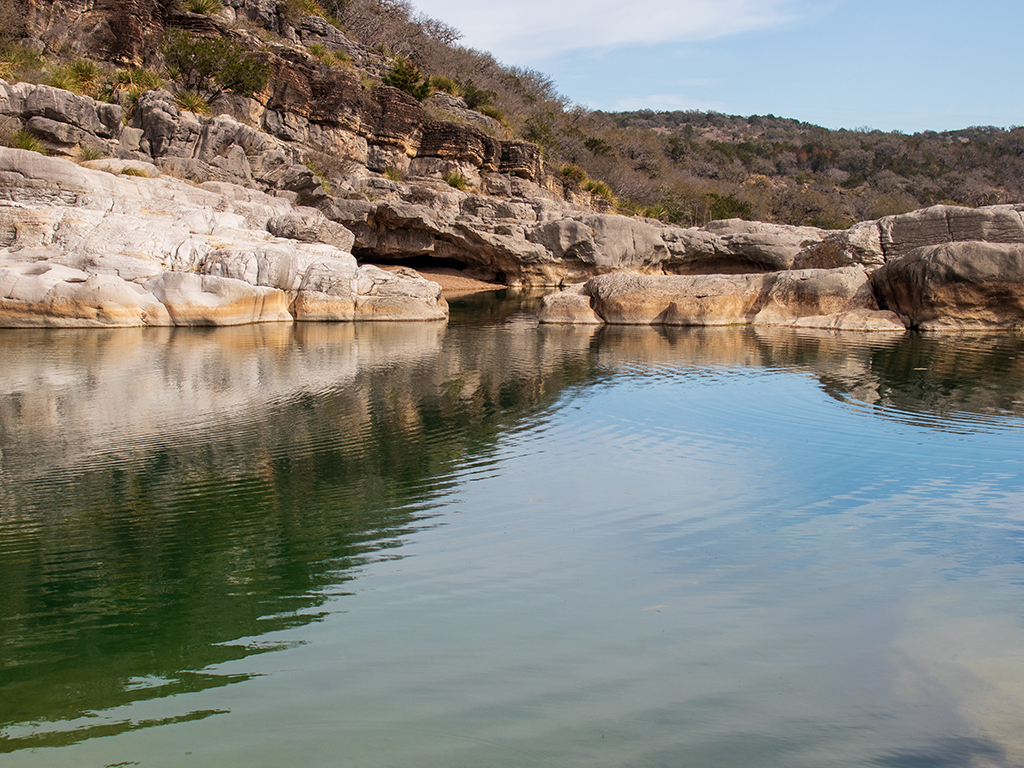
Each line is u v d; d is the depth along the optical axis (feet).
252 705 12.32
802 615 15.29
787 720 11.67
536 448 29.60
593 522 21.27
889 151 371.76
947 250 68.39
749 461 27.61
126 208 72.08
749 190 285.84
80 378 40.60
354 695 12.57
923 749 10.87
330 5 176.45
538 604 15.97
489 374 45.98
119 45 110.11
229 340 56.70
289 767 10.73
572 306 78.54
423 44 198.90
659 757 10.82
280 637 14.66
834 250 94.12
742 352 56.03
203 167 97.14
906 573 17.42
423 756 10.93
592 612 15.56
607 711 12.00
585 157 201.98
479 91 185.37
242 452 28.32
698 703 12.18
